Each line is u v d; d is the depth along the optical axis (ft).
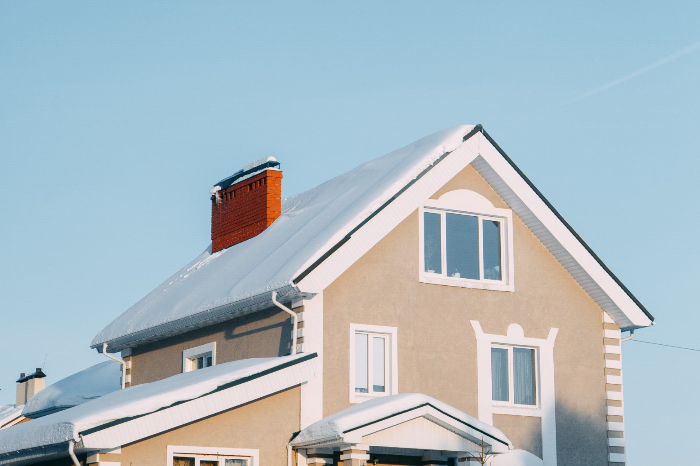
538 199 79.10
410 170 75.05
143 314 88.02
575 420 78.74
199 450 63.52
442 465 69.00
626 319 81.46
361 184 82.23
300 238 77.56
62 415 65.46
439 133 80.48
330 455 67.31
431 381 73.87
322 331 70.38
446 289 76.13
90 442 58.65
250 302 73.20
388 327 73.00
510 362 78.02
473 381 75.56
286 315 72.13
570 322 80.59
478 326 76.64
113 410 59.88
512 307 78.43
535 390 78.48
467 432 65.51
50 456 63.26
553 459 77.10
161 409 61.26
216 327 79.41
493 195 79.77
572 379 79.51
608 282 80.48
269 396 66.85
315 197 90.53
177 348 83.82
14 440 65.36
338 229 71.51
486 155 77.82
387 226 73.10
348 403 70.08
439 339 74.90
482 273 78.48
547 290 80.28
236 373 64.95
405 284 74.43
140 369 88.28
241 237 93.86
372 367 72.38
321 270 69.97
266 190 91.09
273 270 73.31
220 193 98.07
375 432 63.72
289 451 66.49
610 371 80.94
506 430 76.07
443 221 77.66
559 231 79.46
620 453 79.61
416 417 64.64
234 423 65.16
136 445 61.52
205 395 63.16
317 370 69.41
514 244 79.71
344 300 71.77
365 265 73.15
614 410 80.18
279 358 67.92
